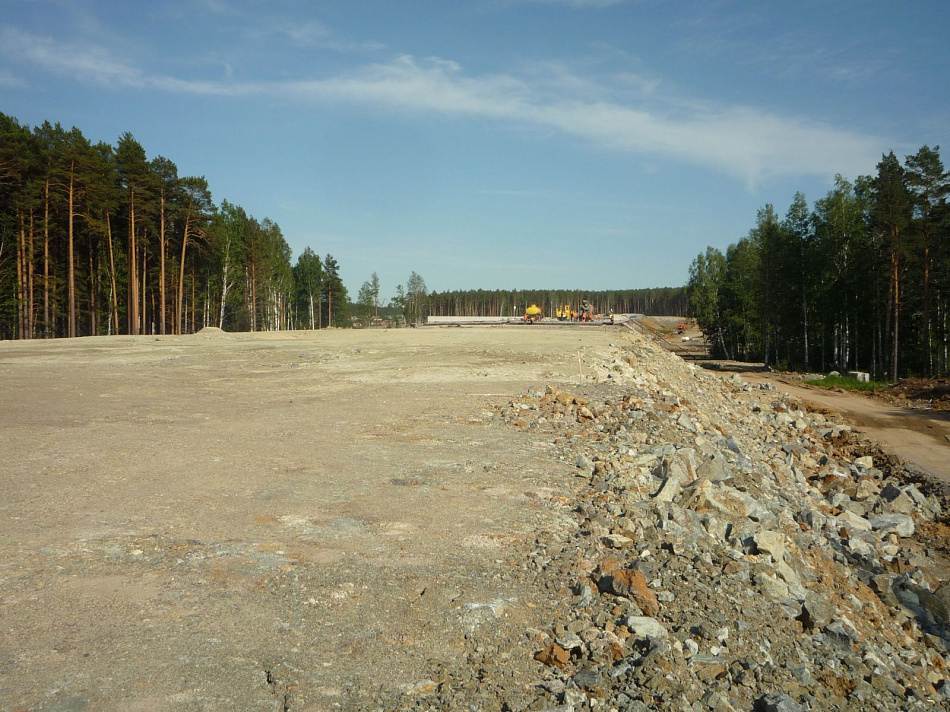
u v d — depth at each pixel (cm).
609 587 546
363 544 636
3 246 5206
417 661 430
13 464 904
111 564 563
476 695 394
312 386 1811
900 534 1158
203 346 3172
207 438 1112
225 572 555
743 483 1070
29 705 358
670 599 551
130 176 5338
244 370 2150
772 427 2330
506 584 554
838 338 6306
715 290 8525
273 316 9294
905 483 1705
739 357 8675
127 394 1599
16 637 433
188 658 417
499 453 1058
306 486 837
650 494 869
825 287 5738
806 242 5928
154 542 618
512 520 723
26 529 645
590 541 661
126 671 398
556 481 898
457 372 2080
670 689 418
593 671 430
